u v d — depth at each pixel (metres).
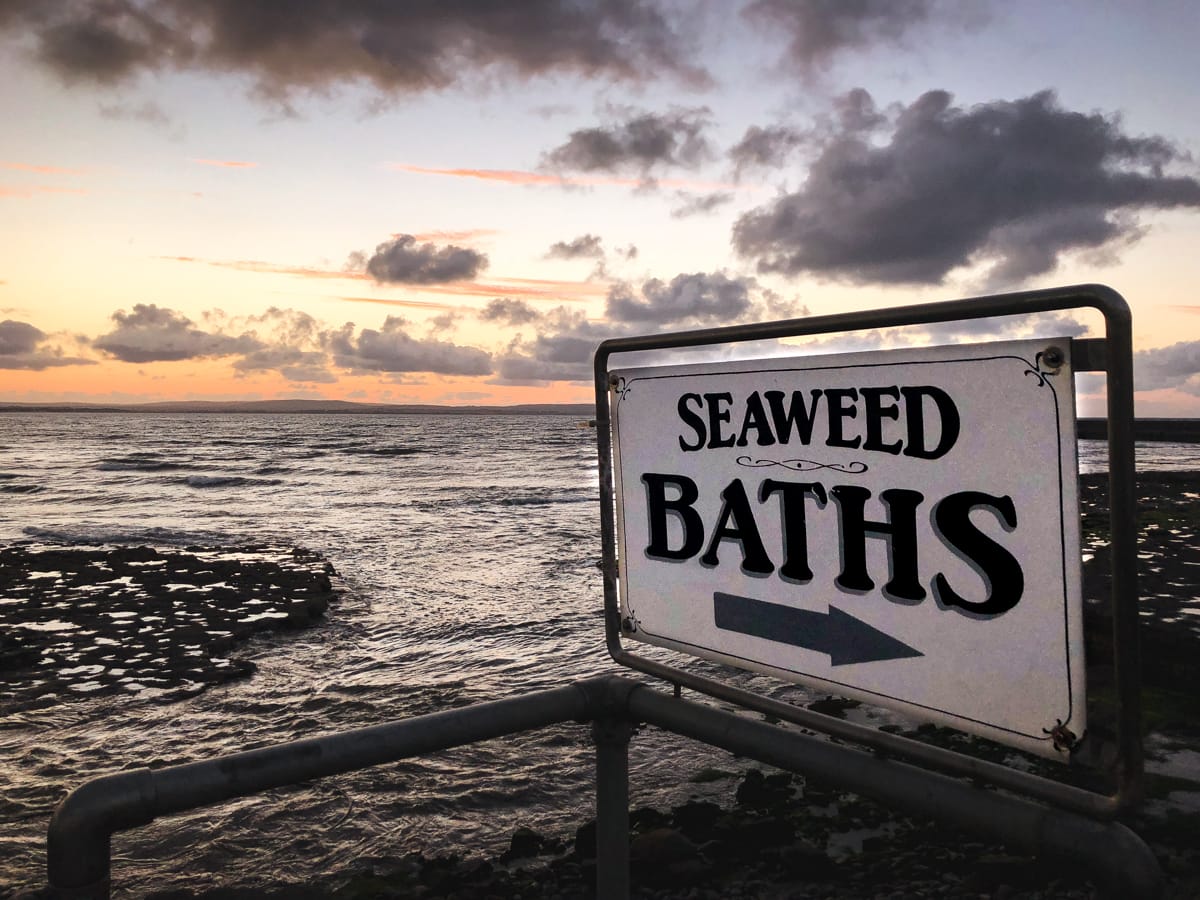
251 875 6.44
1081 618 1.22
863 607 1.50
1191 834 5.70
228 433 162.25
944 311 1.31
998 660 1.32
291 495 45.78
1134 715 1.16
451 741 1.74
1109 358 1.16
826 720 1.55
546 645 13.51
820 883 5.63
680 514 1.83
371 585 19.45
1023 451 1.28
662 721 1.81
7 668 12.41
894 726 8.60
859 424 1.49
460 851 6.73
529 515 34.94
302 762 1.62
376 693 11.25
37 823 7.46
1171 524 18.31
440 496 44.38
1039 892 5.23
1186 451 78.06
